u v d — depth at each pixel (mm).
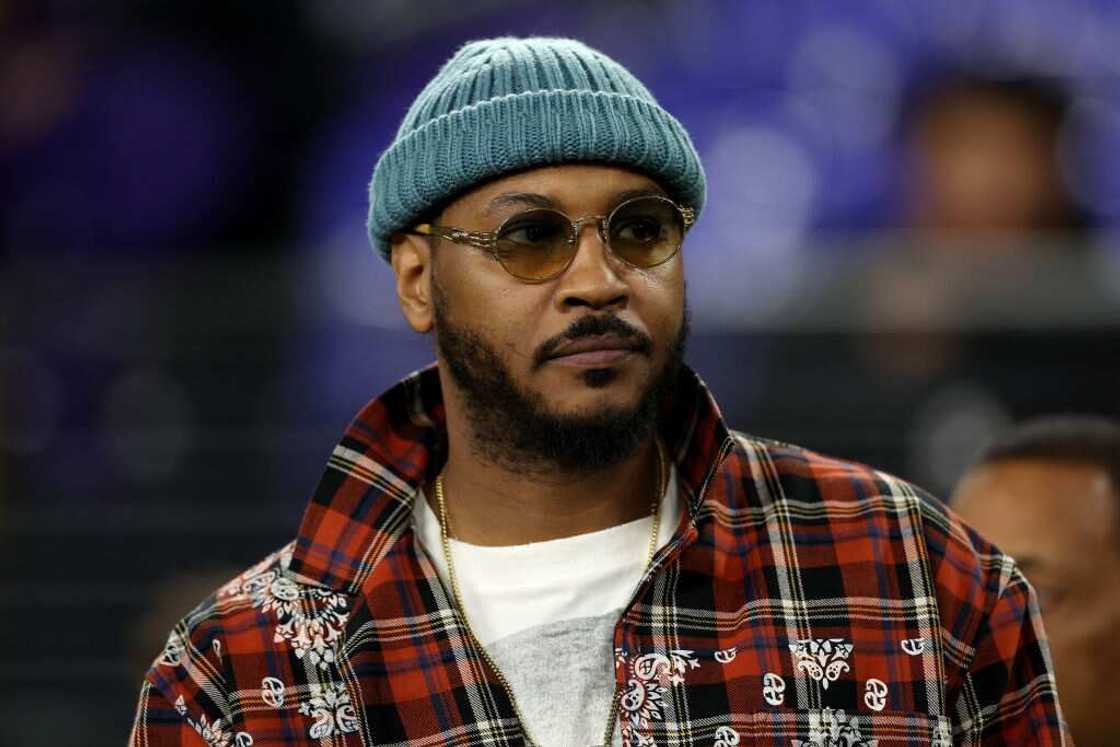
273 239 17641
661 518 7371
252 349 16750
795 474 7469
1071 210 16719
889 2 16875
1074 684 9211
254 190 17672
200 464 16562
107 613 16156
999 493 9477
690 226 7430
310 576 7320
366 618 7191
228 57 17875
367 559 7348
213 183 17609
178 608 15500
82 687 15930
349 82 17797
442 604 7223
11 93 17828
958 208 16672
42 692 15922
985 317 16422
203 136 17656
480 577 7312
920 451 16203
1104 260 16516
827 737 6836
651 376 6980
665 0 17047
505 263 6938
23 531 16328
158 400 16703
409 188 7227
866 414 16312
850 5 16891
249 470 16500
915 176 16719
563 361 6883
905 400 16344
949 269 16516
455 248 7109
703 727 6867
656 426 7535
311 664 7137
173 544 16375
